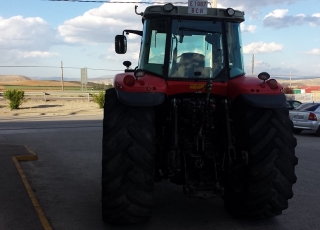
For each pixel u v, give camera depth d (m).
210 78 4.80
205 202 5.76
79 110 27.12
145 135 4.30
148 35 4.89
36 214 4.91
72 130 15.09
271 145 4.46
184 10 4.79
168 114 4.86
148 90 4.32
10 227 4.50
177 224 4.82
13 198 5.49
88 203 5.66
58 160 8.90
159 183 6.87
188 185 4.55
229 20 4.93
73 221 4.90
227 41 4.90
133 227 4.69
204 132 4.85
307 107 15.25
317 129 14.67
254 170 4.45
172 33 4.83
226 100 4.72
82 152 10.02
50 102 33.28
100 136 13.26
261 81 4.64
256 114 4.57
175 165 4.54
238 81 4.69
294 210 5.39
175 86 4.71
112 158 4.24
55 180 7.03
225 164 4.68
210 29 4.89
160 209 5.42
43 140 12.23
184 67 4.81
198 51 4.86
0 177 6.59
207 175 4.67
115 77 4.66
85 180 7.04
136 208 4.33
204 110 4.50
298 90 53.06
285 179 4.52
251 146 4.46
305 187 6.68
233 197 4.86
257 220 4.95
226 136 4.67
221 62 4.88
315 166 8.50
